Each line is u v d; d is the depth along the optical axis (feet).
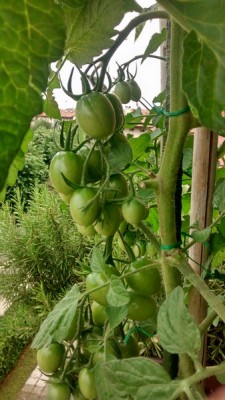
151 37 1.98
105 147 1.67
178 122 1.38
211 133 1.81
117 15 1.12
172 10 0.82
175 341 1.27
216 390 2.42
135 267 1.74
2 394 6.09
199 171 1.87
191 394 1.21
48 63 0.70
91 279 1.73
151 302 1.76
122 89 1.99
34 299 7.30
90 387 1.67
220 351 3.23
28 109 0.67
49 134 13.17
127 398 1.41
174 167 1.48
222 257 2.58
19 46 0.69
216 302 1.42
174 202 1.56
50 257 7.69
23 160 1.57
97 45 1.22
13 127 0.66
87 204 1.55
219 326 3.30
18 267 7.73
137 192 1.84
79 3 0.95
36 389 5.83
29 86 0.67
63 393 1.79
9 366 6.58
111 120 1.41
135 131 3.73
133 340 1.96
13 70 0.68
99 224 1.68
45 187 8.97
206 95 0.80
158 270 1.76
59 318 1.71
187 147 2.56
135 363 1.28
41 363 1.80
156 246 1.68
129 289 1.75
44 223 7.77
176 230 1.67
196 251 1.96
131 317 1.75
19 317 7.14
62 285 7.78
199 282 1.49
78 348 1.84
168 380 1.25
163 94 2.47
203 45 0.79
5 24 0.69
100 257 1.74
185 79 0.79
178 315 1.27
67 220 7.88
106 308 1.69
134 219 1.58
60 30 0.71
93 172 1.68
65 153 1.60
